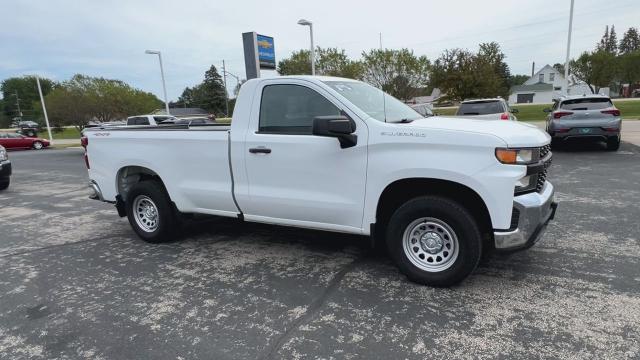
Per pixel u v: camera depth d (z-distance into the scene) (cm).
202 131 479
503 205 342
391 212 423
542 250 461
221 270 455
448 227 370
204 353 304
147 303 386
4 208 862
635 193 695
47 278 457
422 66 3366
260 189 448
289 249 510
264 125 442
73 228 666
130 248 547
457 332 315
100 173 583
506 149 338
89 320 359
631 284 376
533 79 8706
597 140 1191
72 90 3644
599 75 5309
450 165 351
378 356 291
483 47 3428
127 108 3731
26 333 343
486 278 400
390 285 398
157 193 535
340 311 355
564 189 744
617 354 281
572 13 2527
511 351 289
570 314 332
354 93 433
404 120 419
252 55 2156
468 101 1281
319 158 407
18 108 9162
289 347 306
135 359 301
